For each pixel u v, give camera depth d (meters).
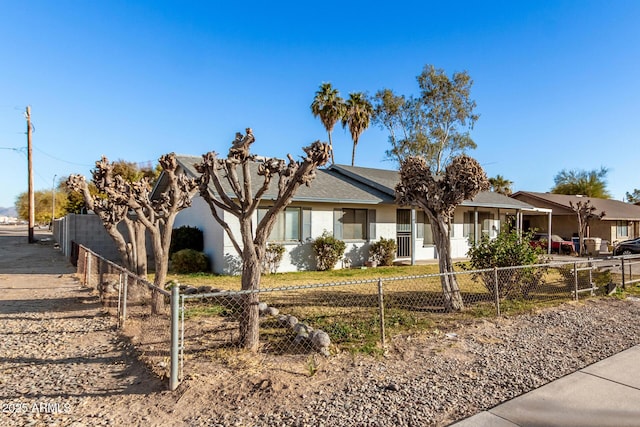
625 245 21.92
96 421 3.40
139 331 6.09
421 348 5.29
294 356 4.92
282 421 3.38
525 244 8.63
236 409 3.57
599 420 3.42
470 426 3.32
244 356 4.81
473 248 9.20
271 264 13.13
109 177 6.84
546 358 4.96
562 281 10.43
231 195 12.12
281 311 7.43
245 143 5.13
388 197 16.14
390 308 7.74
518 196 30.19
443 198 7.80
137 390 4.00
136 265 7.82
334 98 31.31
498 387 4.10
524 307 7.73
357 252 15.48
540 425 3.34
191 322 6.47
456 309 7.55
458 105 26.61
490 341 5.62
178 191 7.26
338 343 5.45
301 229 14.06
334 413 3.52
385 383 4.16
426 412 3.56
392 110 27.81
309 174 5.20
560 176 45.91
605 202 32.56
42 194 65.12
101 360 4.92
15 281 11.37
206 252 14.07
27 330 6.30
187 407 3.61
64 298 8.91
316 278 12.13
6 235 38.84
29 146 27.72
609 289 9.21
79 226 17.70
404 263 16.20
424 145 26.80
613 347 5.41
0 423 3.37
